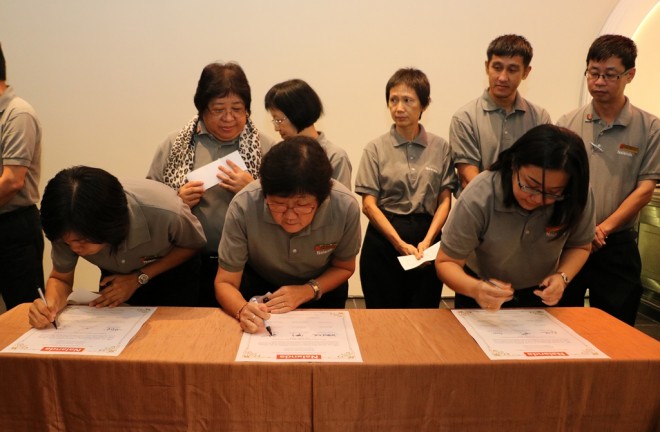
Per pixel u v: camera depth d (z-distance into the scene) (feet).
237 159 5.74
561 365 3.69
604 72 6.40
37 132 7.06
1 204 6.73
